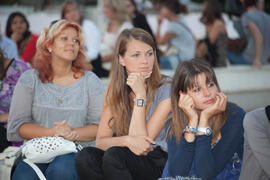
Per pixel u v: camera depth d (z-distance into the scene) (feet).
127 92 15.90
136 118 14.80
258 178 13.01
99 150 14.62
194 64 13.85
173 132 14.15
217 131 13.69
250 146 12.82
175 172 13.55
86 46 30.07
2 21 40.98
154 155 14.99
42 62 16.76
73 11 30.60
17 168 15.02
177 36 32.32
